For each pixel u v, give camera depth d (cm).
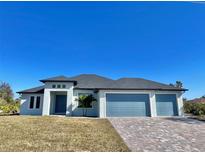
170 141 1108
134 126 1565
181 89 2553
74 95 2659
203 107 2836
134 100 2475
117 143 1030
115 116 2398
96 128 1442
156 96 2531
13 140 1018
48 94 2525
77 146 947
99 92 2456
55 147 916
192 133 1341
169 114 2498
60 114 2716
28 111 2731
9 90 5181
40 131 1272
